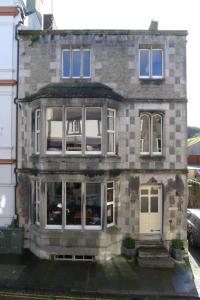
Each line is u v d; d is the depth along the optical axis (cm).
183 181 1797
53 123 1719
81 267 1595
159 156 1797
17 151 1838
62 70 1820
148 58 1820
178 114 1794
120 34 1802
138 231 1786
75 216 1717
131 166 1792
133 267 1603
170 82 1797
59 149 1716
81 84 1797
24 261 1659
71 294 1334
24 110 1827
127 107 1792
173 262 1625
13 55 1831
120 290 1360
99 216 1714
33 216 1791
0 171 1842
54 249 1686
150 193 1828
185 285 1416
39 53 1817
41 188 1702
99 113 1706
